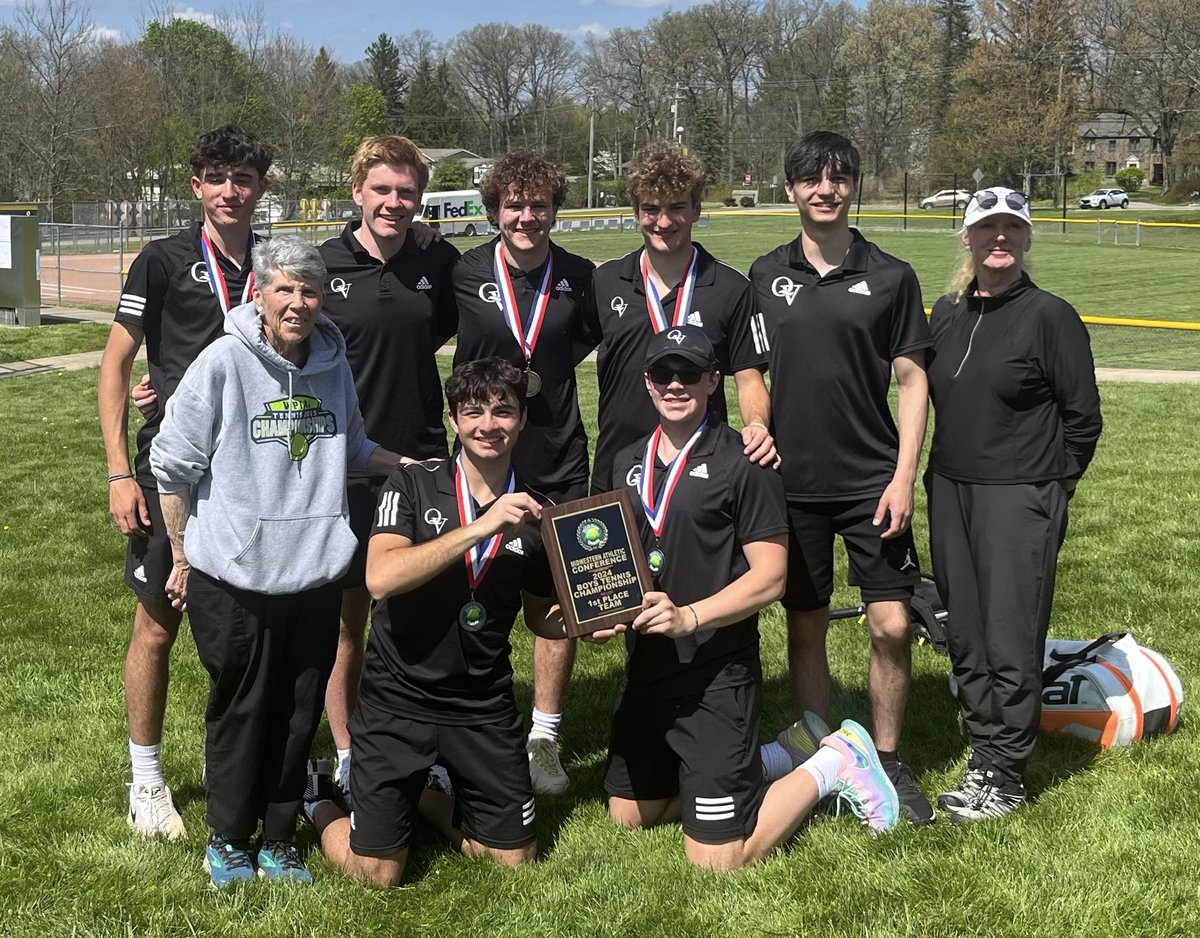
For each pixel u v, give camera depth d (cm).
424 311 429
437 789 401
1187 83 6969
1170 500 835
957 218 5494
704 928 336
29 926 333
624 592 358
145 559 384
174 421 343
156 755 398
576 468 446
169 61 6612
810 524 423
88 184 5728
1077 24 7125
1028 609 399
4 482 923
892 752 426
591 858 376
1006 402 400
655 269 418
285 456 349
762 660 564
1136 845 373
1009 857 368
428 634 355
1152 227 4894
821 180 395
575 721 496
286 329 343
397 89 10225
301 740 359
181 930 333
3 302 1966
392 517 365
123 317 388
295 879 358
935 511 423
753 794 372
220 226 387
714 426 381
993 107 6650
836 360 406
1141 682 455
